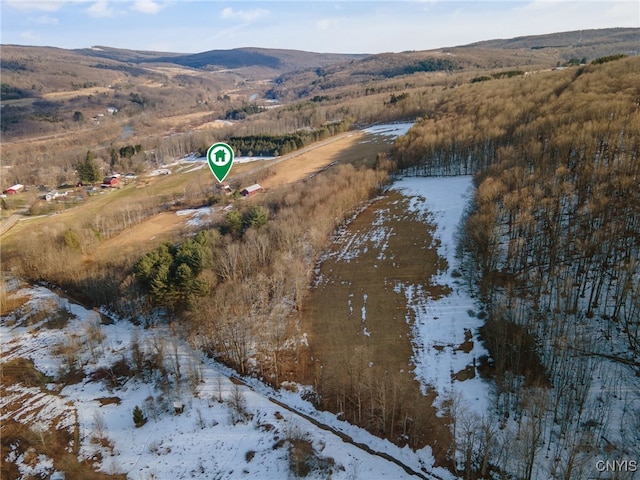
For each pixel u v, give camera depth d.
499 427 55.19
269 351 75.25
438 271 91.19
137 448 60.31
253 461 56.38
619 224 73.56
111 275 98.19
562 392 55.41
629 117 102.00
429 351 70.25
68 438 63.38
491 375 62.88
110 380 74.38
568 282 71.19
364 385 63.66
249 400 66.50
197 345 79.44
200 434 61.41
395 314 80.25
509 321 66.88
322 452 56.28
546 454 50.72
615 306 63.94
